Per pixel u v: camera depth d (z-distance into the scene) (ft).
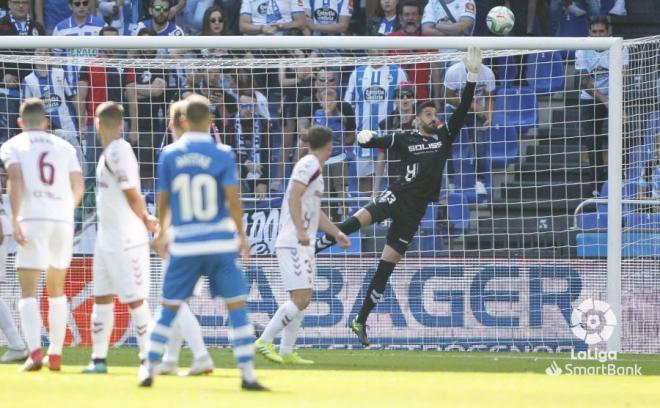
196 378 92.99
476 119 167.43
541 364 120.98
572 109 177.37
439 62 162.40
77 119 164.25
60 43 131.95
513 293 144.77
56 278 99.45
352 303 145.38
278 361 116.67
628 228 147.23
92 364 98.73
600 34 182.80
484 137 168.76
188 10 187.11
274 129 164.14
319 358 127.75
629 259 145.79
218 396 73.10
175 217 76.59
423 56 147.84
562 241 164.35
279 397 73.56
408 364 119.03
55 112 163.53
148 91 164.76
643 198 158.10
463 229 153.07
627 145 163.73
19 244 97.50
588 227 164.14
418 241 159.84
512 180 172.76
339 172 161.38
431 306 145.38
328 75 167.63
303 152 161.07
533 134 174.60
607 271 135.74
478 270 145.38
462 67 167.32
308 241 111.14
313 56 174.60
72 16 183.52
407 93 164.04
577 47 134.31
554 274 144.46
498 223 167.53
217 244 76.02
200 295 144.25
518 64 161.68
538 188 173.17
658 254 146.10
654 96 157.48
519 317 144.36
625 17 198.70
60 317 99.55
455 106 165.89
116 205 95.40
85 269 143.95
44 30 182.80
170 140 163.43
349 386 85.87
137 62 146.82
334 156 161.68
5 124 165.07
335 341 145.28
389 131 163.22
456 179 167.02
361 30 188.75
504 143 171.53
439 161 131.13
